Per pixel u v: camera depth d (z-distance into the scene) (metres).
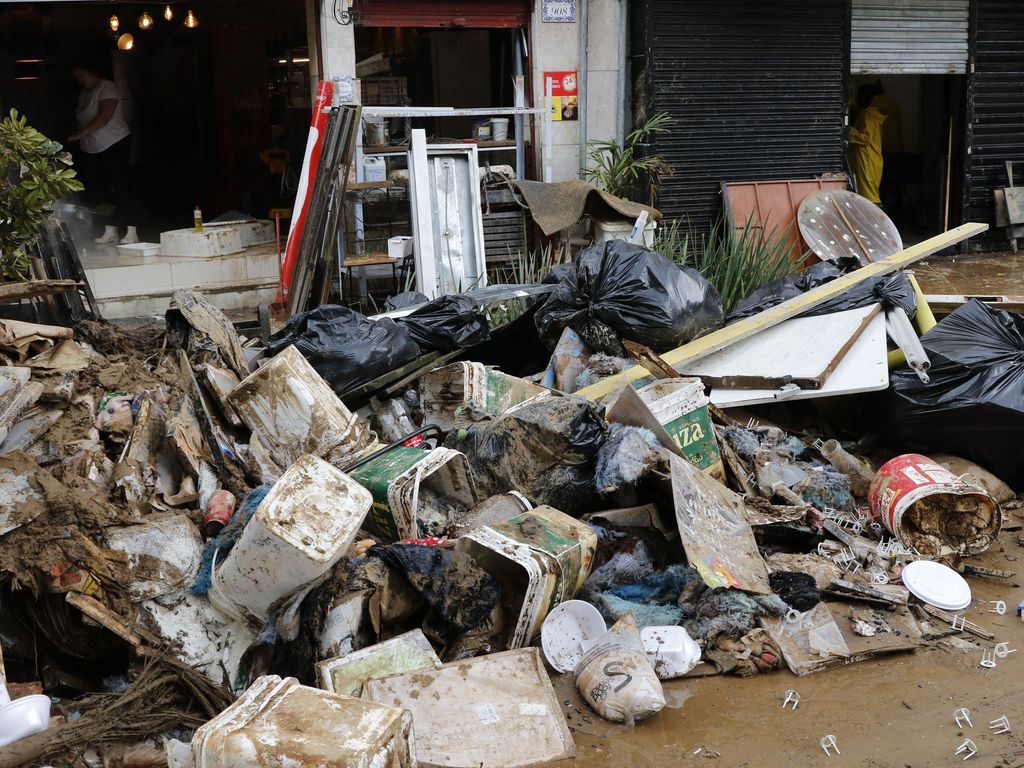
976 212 12.65
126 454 3.90
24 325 4.38
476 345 5.97
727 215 10.69
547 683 3.54
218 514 3.82
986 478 5.31
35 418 3.96
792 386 5.51
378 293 8.94
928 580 4.36
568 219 8.58
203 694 3.41
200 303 5.31
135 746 3.24
